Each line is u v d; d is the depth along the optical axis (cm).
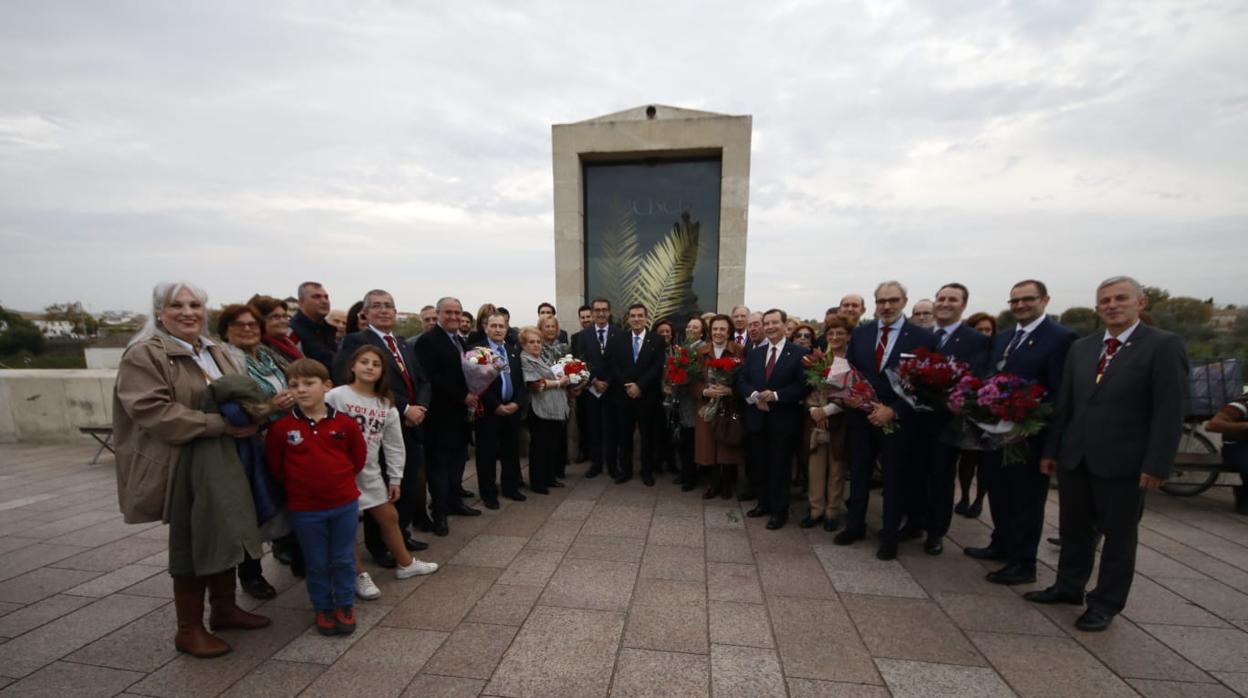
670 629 286
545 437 524
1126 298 286
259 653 264
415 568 347
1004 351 366
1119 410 284
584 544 402
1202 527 451
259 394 262
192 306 263
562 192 703
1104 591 288
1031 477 336
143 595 325
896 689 237
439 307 443
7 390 784
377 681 243
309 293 440
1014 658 261
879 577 351
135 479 251
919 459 407
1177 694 234
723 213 675
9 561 375
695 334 563
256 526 266
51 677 244
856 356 410
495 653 264
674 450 609
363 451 294
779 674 248
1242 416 482
